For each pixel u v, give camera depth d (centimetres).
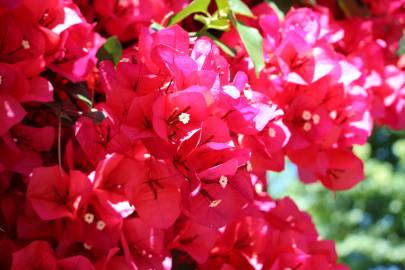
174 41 78
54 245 79
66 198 77
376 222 336
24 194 79
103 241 78
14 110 75
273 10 92
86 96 82
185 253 86
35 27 78
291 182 333
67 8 80
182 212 81
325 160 88
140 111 75
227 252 87
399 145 312
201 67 78
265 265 88
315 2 103
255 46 84
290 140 86
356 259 347
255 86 86
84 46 82
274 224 92
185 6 89
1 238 78
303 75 87
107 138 78
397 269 346
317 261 88
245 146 83
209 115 76
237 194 78
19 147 79
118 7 88
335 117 91
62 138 82
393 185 320
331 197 333
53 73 82
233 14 84
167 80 77
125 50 88
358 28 102
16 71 76
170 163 75
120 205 77
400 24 108
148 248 80
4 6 75
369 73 101
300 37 86
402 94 104
